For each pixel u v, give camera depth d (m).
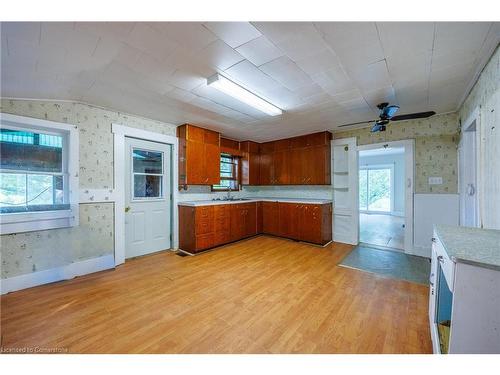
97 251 3.02
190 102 2.87
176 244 3.98
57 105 2.70
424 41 1.65
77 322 1.84
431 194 3.49
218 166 4.48
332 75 2.18
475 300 0.97
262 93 2.61
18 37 1.50
